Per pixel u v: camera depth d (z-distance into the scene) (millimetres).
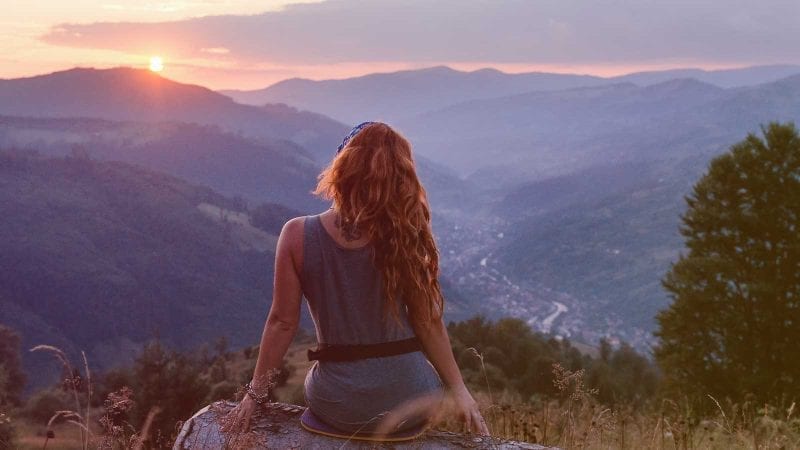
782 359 23000
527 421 3822
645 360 69938
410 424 2336
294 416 2438
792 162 23969
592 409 4504
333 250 2365
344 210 2367
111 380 27453
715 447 4742
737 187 24688
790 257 23625
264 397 2393
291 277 2395
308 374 2445
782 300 23500
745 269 24281
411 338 2402
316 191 2443
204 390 25500
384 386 2320
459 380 2439
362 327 2352
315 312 2404
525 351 47125
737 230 24406
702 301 24141
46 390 26875
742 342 23609
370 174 2332
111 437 2238
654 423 5348
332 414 2336
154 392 24688
